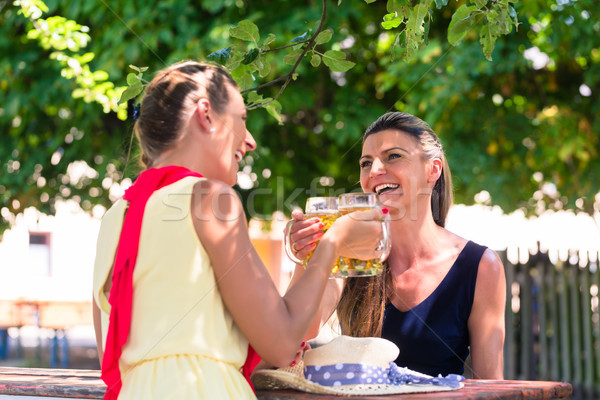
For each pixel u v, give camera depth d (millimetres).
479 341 2287
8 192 6781
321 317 2217
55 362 10625
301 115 7340
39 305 10578
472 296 2295
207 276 1547
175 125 1679
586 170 6793
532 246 7312
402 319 2324
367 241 1729
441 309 2303
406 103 6926
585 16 5754
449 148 6359
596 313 7141
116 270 1582
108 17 6254
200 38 6023
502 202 6414
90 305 10875
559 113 6422
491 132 6438
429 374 2287
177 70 1730
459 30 2203
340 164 7676
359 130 6645
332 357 1731
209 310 1548
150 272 1554
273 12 6137
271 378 1701
